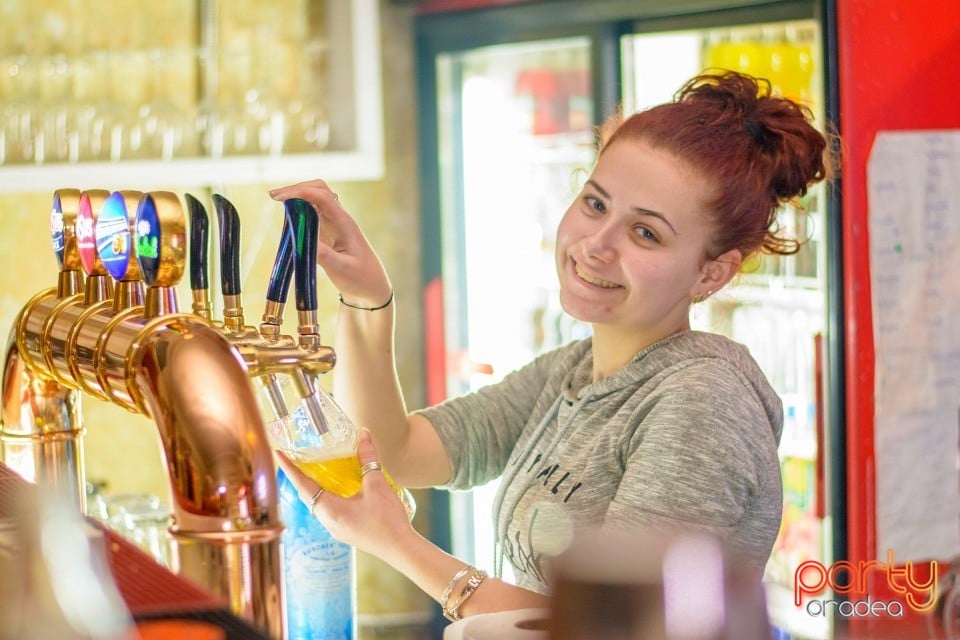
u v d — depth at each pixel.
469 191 3.49
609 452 1.25
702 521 1.11
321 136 3.14
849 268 2.51
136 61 3.21
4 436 1.05
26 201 3.31
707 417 1.16
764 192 1.29
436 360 3.50
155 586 0.66
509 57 3.46
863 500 2.54
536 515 1.28
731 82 1.35
